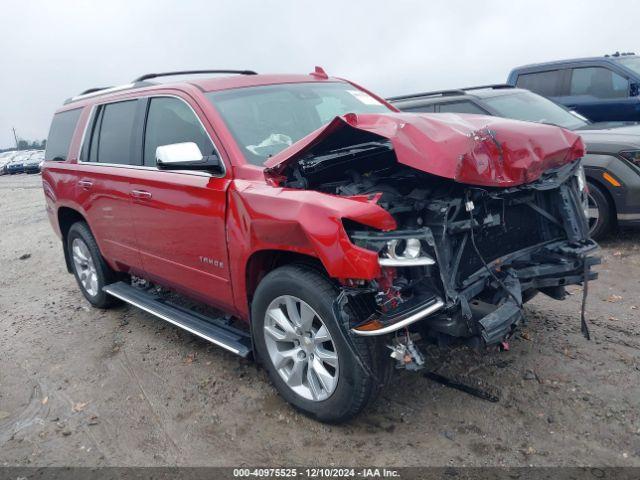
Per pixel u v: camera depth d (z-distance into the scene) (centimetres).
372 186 324
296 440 312
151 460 309
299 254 318
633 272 527
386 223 275
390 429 312
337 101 446
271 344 336
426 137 284
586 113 895
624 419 302
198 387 381
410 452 292
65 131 567
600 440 288
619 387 332
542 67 945
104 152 491
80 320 537
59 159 564
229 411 348
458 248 304
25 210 1349
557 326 417
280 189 316
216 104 385
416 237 274
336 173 351
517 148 305
